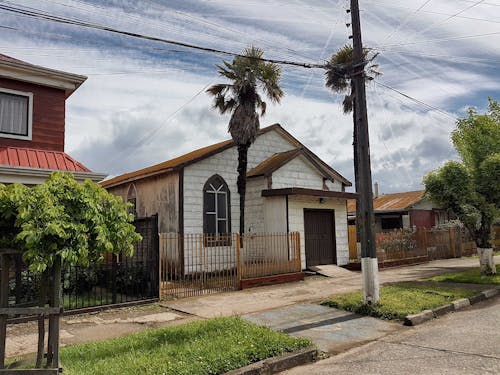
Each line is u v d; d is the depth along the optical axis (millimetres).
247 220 17453
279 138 19594
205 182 16422
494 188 13516
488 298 11016
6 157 11188
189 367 5465
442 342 6938
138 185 18406
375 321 8664
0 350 4945
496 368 5539
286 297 11352
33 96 12273
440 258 21797
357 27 10211
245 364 5836
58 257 5078
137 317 9352
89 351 6504
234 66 15859
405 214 27641
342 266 17875
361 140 9992
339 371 5832
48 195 4801
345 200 18562
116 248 5449
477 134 14305
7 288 5098
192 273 13836
